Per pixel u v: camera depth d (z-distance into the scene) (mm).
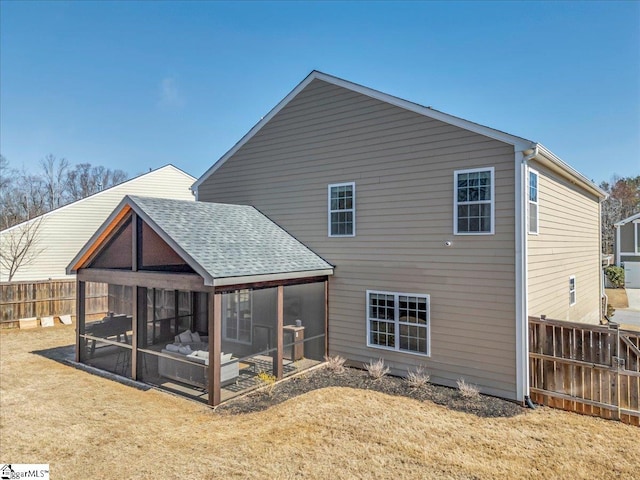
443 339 9383
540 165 9906
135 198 9891
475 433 6812
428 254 9617
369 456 6000
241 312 13469
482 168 8852
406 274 9969
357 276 10836
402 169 10031
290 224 12227
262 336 12555
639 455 6059
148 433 6895
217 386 8180
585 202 14859
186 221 9977
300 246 11625
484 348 8805
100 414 7762
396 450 6184
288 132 12273
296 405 8070
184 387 9445
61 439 6676
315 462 5832
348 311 11000
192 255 8281
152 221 9188
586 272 14867
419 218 9750
